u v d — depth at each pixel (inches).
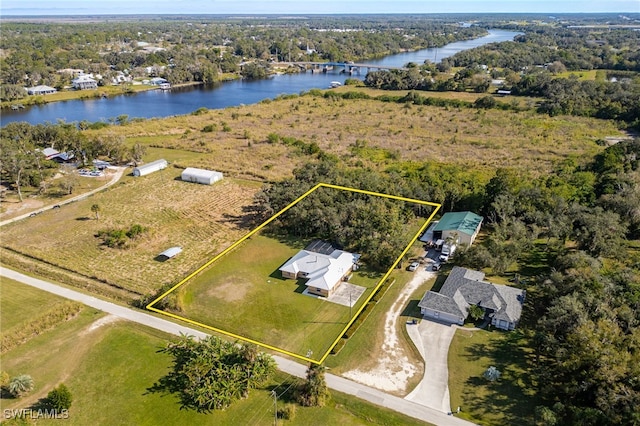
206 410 1753.2
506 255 2637.8
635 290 2090.3
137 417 1720.0
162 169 4571.9
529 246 2785.4
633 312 1950.1
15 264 2775.6
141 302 2374.5
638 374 1605.6
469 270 2544.3
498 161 4559.5
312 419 1713.8
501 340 2106.3
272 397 1811.0
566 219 2871.6
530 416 1704.0
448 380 1888.5
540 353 2015.3
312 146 4990.2
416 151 5024.6
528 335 2114.9
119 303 2406.5
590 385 1664.6
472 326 2206.0
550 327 2021.4
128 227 3294.8
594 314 1959.9
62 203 3745.1
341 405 1774.1
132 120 6619.1
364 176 3651.6
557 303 2082.9
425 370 1942.7
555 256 2723.9
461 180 3782.0
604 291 2081.7
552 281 2346.2
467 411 1737.2
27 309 2342.5
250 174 4411.9
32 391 1834.4
